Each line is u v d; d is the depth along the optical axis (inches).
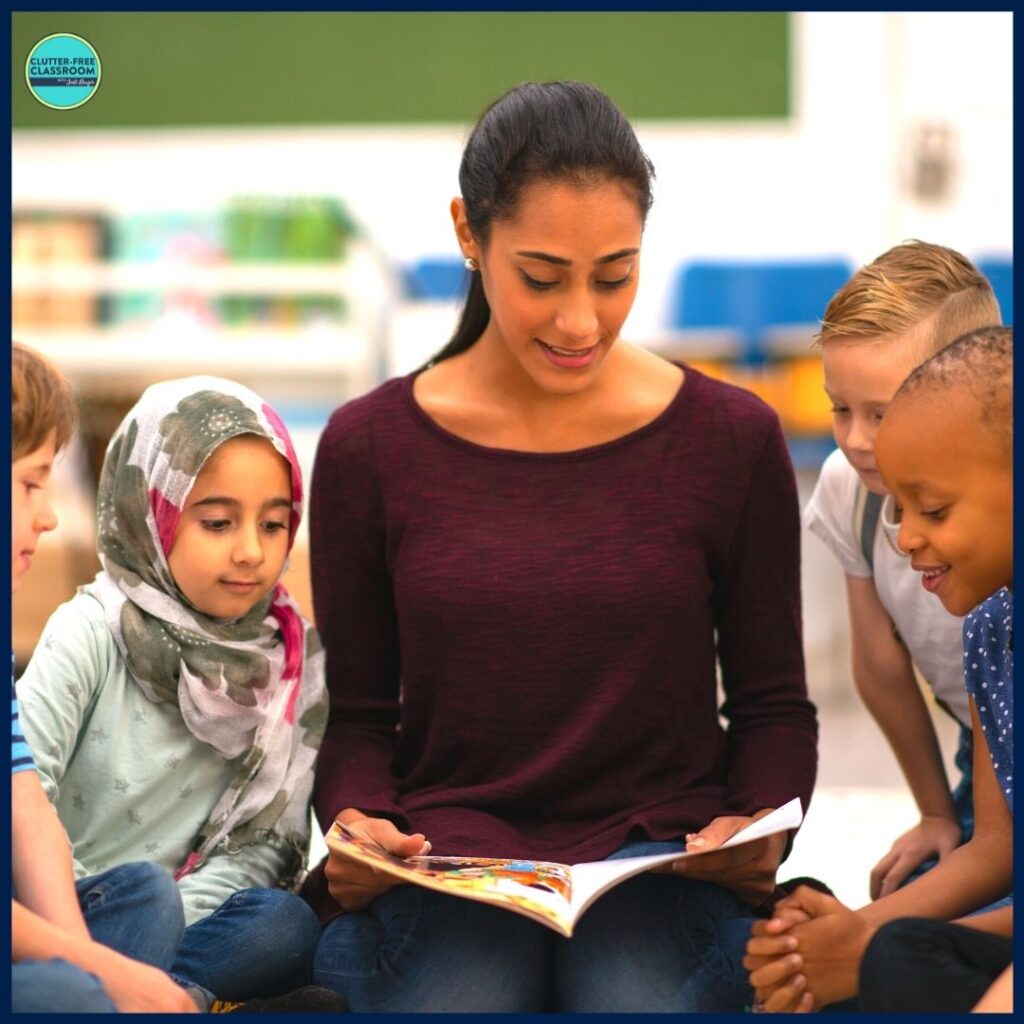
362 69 385.4
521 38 383.6
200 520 141.9
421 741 147.9
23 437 125.6
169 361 368.8
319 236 375.9
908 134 383.6
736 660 149.9
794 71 383.6
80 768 139.9
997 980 110.0
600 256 132.0
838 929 118.6
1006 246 385.4
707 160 386.3
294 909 133.6
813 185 386.3
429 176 384.2
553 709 140.6
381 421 149.3
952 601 126.6
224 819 141.8
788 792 139.7
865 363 142.9
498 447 145.8
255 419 144.3
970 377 121.3
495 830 136.5
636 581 139.6
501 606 140.1
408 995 126.3
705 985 126.3
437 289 378.6
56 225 378.3
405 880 130.8
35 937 115.9
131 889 125.4
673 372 149.2
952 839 154.4
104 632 141.3
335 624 152.7
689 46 383.6
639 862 123.0
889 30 381.4
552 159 131.3
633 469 143.5
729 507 144.5
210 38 385.1
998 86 382.9
